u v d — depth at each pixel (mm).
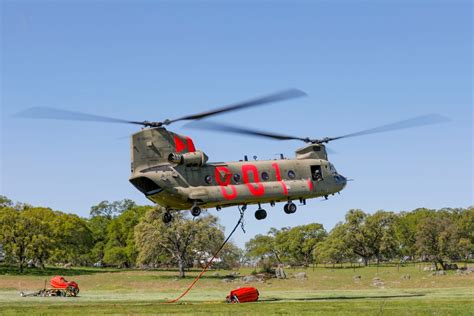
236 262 150625
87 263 194000
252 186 48750
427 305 46594
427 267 120438
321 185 51812
